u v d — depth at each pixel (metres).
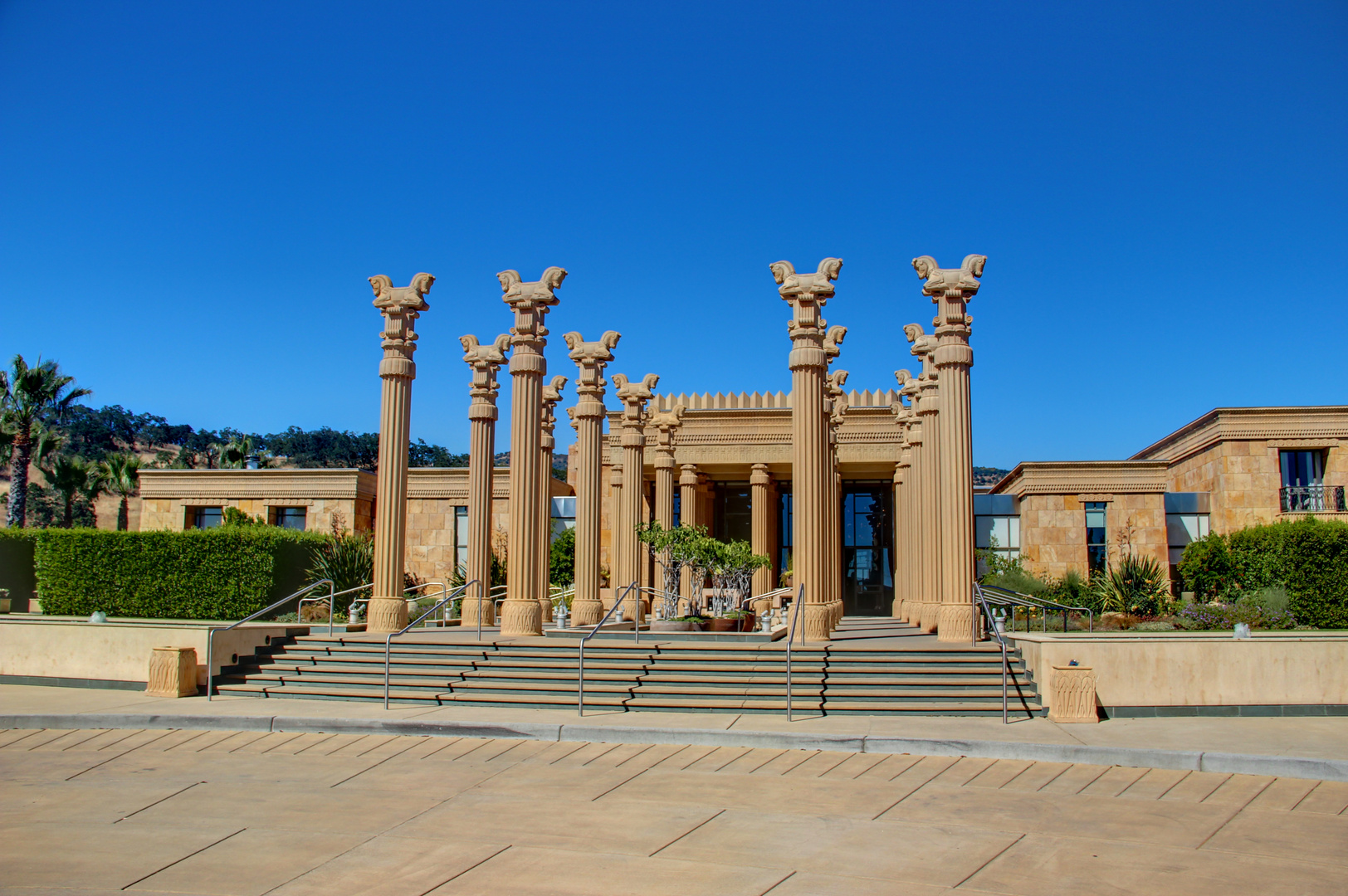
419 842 8.98
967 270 18.98
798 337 19.16
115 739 13.77
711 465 34.88
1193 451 34.75
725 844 8.88
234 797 10.62
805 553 18.64
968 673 15.83
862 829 9.33
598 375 24.39
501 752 12.71
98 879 8.02
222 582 25.67
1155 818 9.70
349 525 36.97
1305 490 31.81
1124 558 27.42
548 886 7.82
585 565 23.81
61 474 46.44
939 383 19.17
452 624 25.95
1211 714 14.80
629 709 15.13
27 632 18.83
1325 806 10.19
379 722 13.98
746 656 16.64
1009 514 36.03
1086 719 14.09
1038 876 8.04
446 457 110.12
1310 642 15.02
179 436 109.19
